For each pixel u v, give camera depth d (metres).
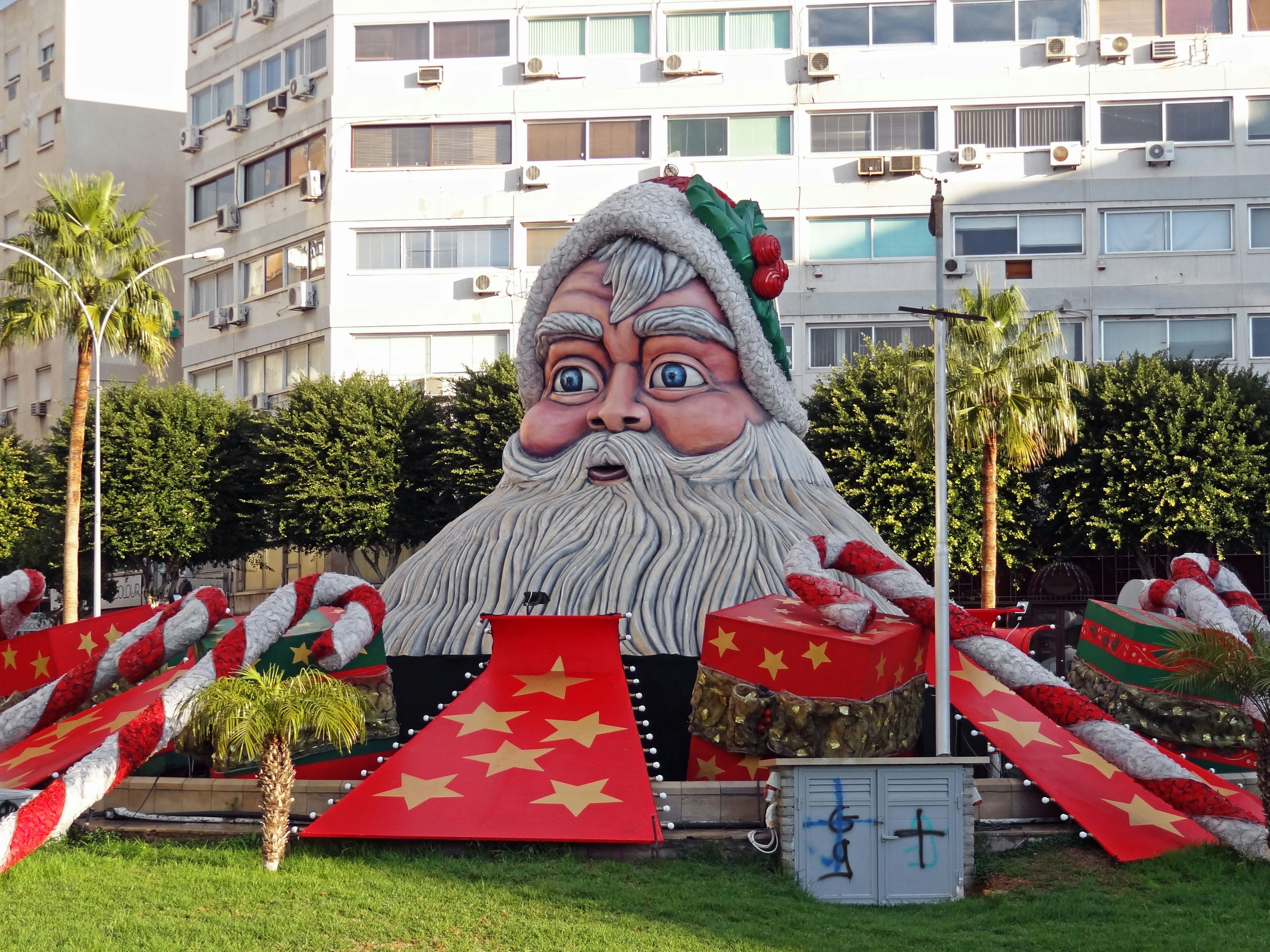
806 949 12.30
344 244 51.16
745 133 49.78
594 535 19.94
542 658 17.73
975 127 48.97
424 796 15.52
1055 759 17.03
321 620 18.28
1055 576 31.69
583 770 15.74
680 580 19.12
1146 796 16.58
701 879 14.48
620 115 50.25
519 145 50.69
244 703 14.51
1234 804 16.50
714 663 16.97
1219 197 47.62
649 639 18.50
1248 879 14.65
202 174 57.66
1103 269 47.81
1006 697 18.34
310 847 15.36
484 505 21.55
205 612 18.02
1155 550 41.03
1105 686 19.44
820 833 14.70
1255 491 38.25
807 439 40.97
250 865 14.69
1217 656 15.61
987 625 20.70
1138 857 15.43
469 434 41.16
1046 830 16.31
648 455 20.67
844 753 16.06
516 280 50.16
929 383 34.25
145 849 15.42
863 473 39.69
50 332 36.09
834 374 42.53
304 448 41.91
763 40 50.00
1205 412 38.59
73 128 64.06
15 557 48.47
